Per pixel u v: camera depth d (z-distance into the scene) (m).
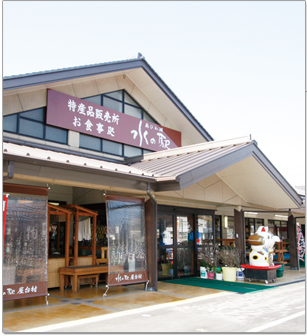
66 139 10.95
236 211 13.07
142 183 8.59
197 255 12.33
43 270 7.00
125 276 8.54
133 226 8.94
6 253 6.52
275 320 6.20
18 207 6.84
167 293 8.74
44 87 10.38
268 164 11.04
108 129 12.09
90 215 10.24
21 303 7.38
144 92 13.47
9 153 6.01
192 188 11.16
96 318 6.20
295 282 11.13
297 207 13.25
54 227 11.09
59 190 11.95
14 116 9.73
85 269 8.96
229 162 9.62
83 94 11.51
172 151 11.81
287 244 20.17
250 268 10.77
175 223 11.63
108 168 7.56
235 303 7.64
